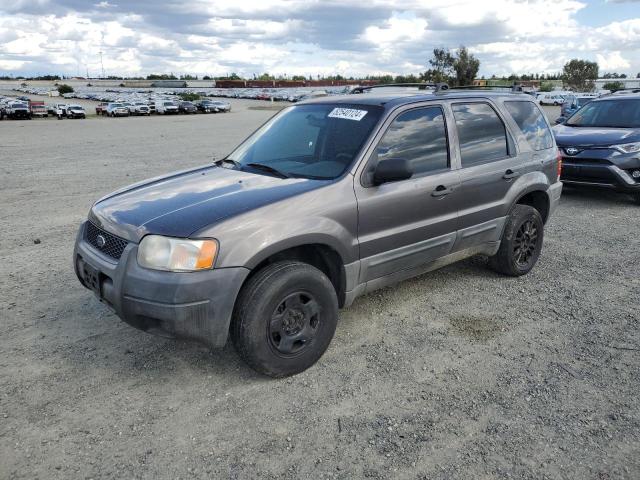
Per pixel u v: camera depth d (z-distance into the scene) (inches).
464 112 176.4
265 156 164.7
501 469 102.0
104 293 127.1
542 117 212.4
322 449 107.9
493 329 161.0
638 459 104.6
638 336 156.2
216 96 4136.3
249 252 120.6
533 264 205.9
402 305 178.2
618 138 322.3
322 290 133.0
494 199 183.0
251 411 120.3
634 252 235.1
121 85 6860.2
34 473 100.5
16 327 161.2
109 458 104.9
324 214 134.2
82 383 131.1
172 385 130.5
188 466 102.9
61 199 359.3
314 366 139.6
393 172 137.6
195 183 148.9
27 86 7322.8
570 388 129.2
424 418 117.8
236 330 124.0
